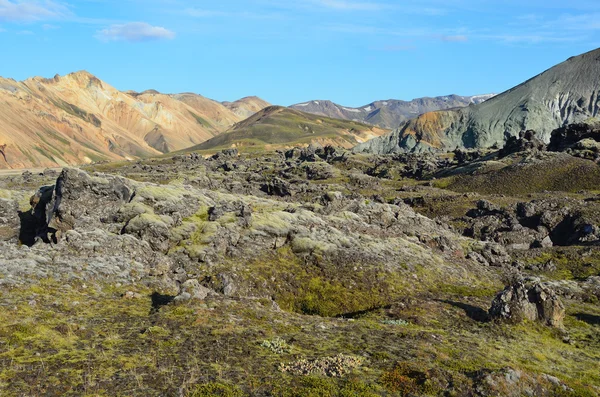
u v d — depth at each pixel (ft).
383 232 246.88
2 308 92.73
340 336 104.01
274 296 166.71
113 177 195.83
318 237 207.10
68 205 176.04
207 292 119.85
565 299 187.73
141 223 176.35
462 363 90.07
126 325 96.07
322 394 71.00
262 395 70.13
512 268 249.75
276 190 490.08
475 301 163.53
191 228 191.62
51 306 99.86
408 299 157.58
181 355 82.58
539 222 365.40
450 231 306.55
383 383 77.46
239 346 89.40
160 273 142.00
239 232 197.06
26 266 115.34
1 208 203.72
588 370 104.27
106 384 69.77
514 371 82.64
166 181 570.46
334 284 176.45
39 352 78.74
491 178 647.15
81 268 124.47
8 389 65.67
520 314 136.87
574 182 561.84
